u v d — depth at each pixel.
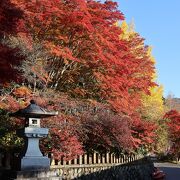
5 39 15.90
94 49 20.23
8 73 11.70
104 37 20.66
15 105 17.05
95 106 21.64
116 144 22.36
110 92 22.16
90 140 21.98
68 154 18.02
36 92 18.62
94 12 20.45
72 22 18.66
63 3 19.47
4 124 17.94
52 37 19.83
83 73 22.14
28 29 18.81
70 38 20.03
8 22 12.30
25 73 17.50
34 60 18.34
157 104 45.75
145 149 33.97
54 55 20.45
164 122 43.16
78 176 16.19
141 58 27.03
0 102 17.11
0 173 14.66
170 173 32.91
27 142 14.71
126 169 19.59
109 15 20.66
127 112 24.09
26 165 14.39
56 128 17.83
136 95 26.75
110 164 27.31
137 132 26.73
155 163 53.16
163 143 42.72
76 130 19.48
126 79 22.38
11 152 18.39
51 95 19.36
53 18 18.86
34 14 18.02
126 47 22.11
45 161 14.80
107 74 21.38
